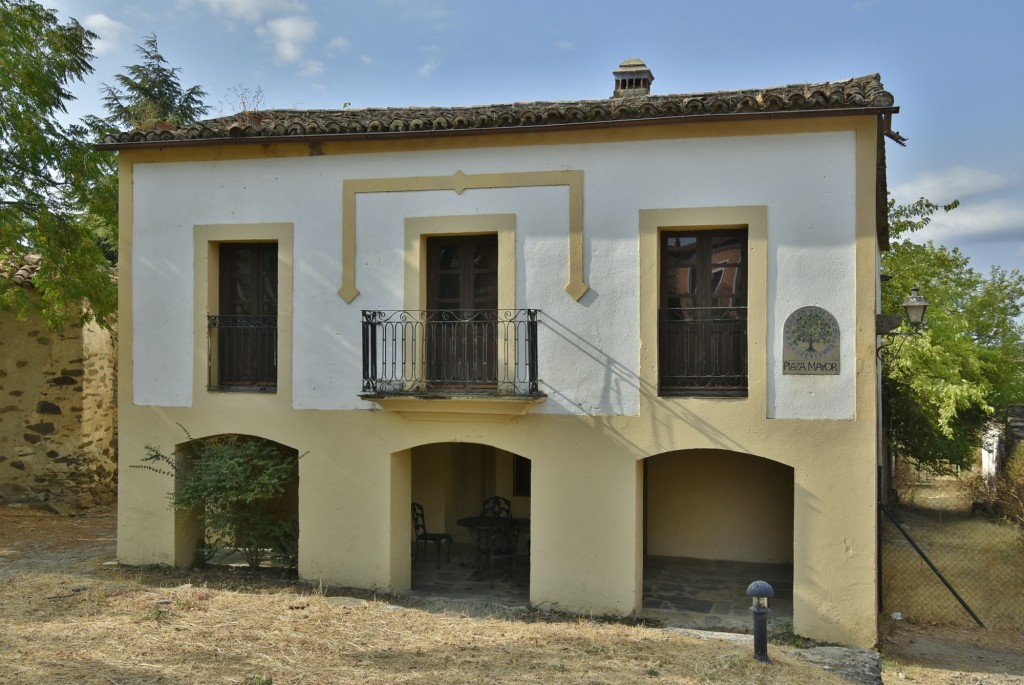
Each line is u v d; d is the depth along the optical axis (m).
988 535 13.23
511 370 9.08
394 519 9.56
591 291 8.91
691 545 11.49
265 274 10.16
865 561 8.19
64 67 11.88
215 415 9.98
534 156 9.05
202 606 7.64
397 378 9.41
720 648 6.96
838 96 8.08
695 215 8.64
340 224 9.60
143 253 10.19
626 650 6.79
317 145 9.62
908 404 15.74
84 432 13.45
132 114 25.14
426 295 9.58
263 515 10.08
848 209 8.28
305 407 9.71
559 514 9.00
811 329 8.36
